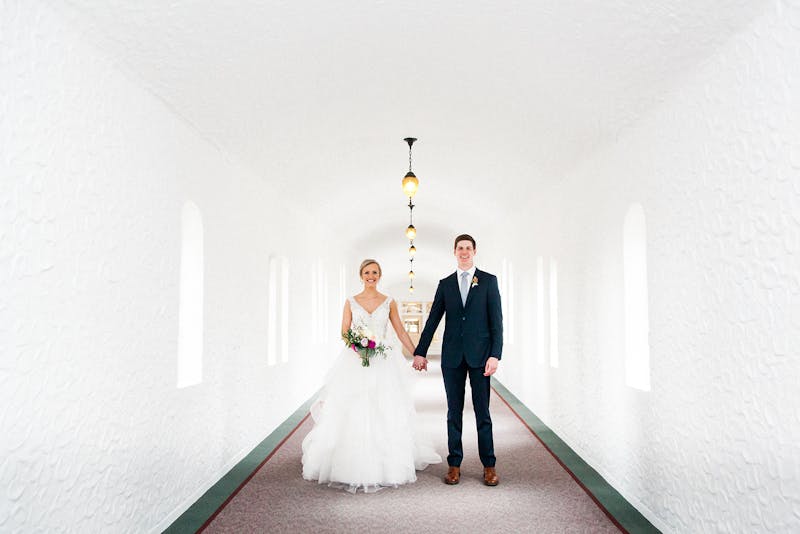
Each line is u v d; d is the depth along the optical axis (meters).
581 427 6.16
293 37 3.88
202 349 5.02
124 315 3.63
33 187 2.77
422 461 5.71
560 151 6.00
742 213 2.98
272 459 6.11
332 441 5.14
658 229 4.09
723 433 3.17
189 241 5.09
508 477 5.38
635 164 4.57
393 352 5.51
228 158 5.79
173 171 4.46
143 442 3.86
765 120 2.77
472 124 6.06
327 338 12.20
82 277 3.17
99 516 3.29
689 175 3.60
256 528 4.09
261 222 7.06
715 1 2.84
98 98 3.37
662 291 4.01
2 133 2.56
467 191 9.51
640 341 4.77
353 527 4.10
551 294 7.94
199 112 4.59
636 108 4.27
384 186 9.52
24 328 2.69
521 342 9.97
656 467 4.09
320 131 6.06
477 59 4.39
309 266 10.16
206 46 3.69
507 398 10.40
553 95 4.72
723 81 3.17
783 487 2.62
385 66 4.54
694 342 3.52
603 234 5.40
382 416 5.20
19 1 2.68
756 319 2.85
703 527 3.39
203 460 4.98
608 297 5.25
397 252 19.80
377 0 3.50
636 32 3.40
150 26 3.29
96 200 3.32
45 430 2.83
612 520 4.20
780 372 2.65
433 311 5.34
